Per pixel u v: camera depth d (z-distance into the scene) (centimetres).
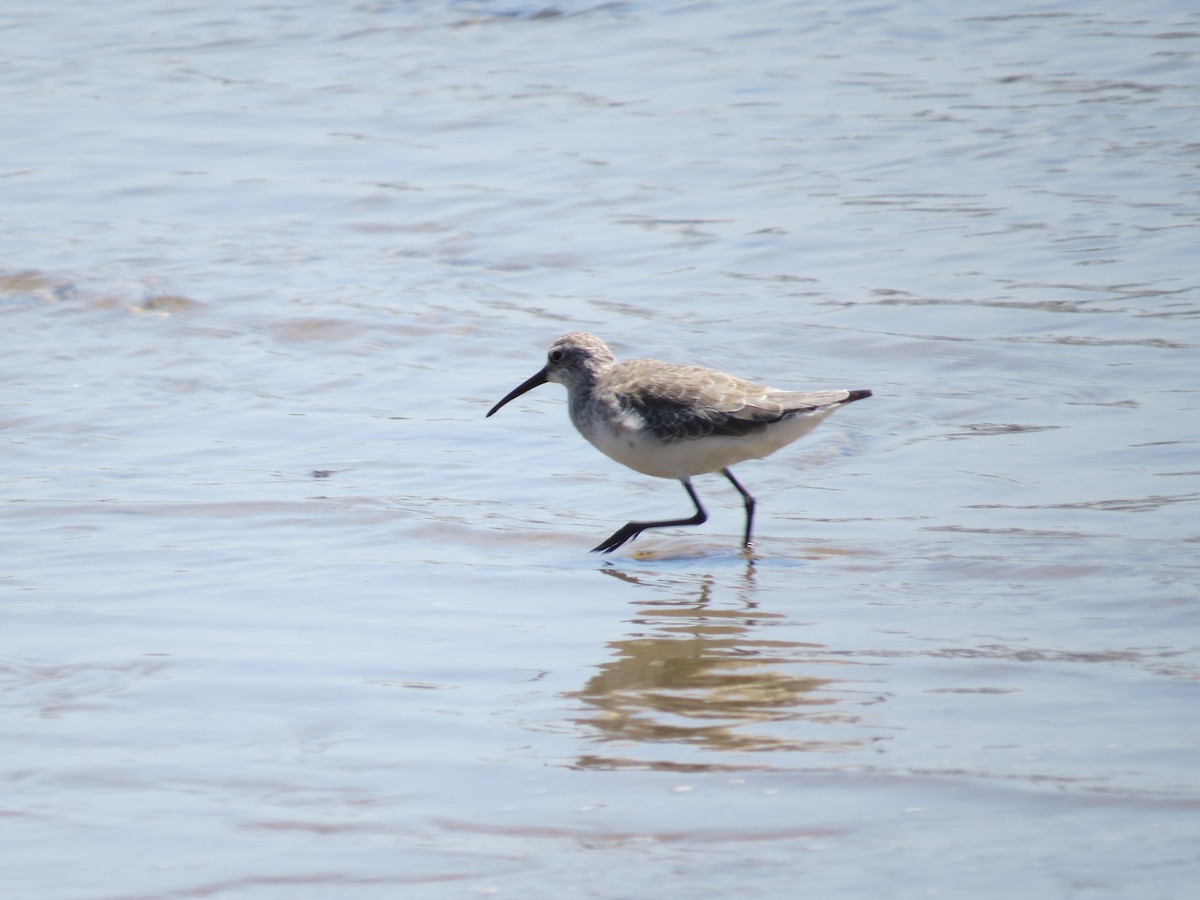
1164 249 1853
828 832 694
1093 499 1214
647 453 1210
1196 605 990
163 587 1080
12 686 895
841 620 1004
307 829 711
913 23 2970
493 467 1379
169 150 2489
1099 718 817
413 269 1956
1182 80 2517
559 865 670
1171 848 661
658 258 1964
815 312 1744
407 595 1071
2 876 668
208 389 1584
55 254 1994
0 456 1386
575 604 1055
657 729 828
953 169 2220
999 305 1727
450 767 780
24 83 2872
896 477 1305
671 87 2692
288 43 3103
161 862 679
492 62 2911
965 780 744
